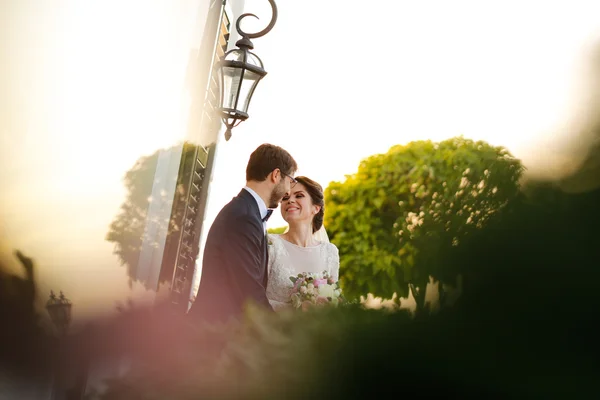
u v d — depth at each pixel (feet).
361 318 2.27
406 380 2.05
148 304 3.14
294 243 13.48
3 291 8.88
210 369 2.33
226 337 2.63
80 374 3.15
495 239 1.98
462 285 2.04
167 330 2.80
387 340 2.10
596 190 1.90
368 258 28.43
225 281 9.73
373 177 28.68
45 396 6.42
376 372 2.09
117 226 12.18
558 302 1.90
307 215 13.55
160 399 2.31
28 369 6.76
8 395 6.53
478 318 1.99
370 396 2.09
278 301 12.82
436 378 2.01
